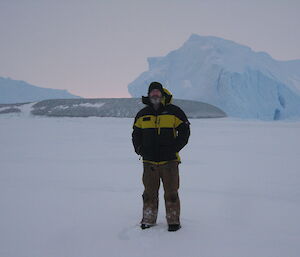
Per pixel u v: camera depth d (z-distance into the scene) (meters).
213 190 4.91
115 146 12.46
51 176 6.10
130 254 2.33
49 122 41.53
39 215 3.43
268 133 21.47
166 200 2.90
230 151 10.88
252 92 73.50
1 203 3.96
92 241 2.61
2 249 2.47
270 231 2.89
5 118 56.97
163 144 2.94
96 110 61.25
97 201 4.09
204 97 75.75
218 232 2.83
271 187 5.16
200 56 84.12
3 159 8.65
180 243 2.54
